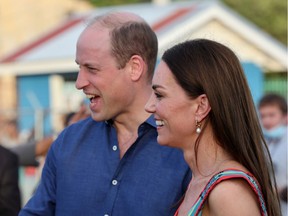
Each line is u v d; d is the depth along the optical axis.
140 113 3.80
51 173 3.98
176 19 13.67
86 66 3.74
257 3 29.84
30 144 6.62
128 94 3.76
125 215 3.68
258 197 2.92
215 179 2.95
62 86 14.11
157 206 3.64
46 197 3.99
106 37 3.70
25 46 15.80
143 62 3.78
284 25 29.53
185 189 3.66
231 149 3.06
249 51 14.95
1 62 14.82
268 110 7.30
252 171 3.04
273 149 6.85
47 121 11.72
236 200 2.88
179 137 3.16
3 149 5.51
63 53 14.20
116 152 3.81
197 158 3.14
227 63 3.09
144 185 3.69
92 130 3.94
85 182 3.79
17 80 14.79
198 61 3.07
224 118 3.04
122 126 3.86
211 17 14.13
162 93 3.15
